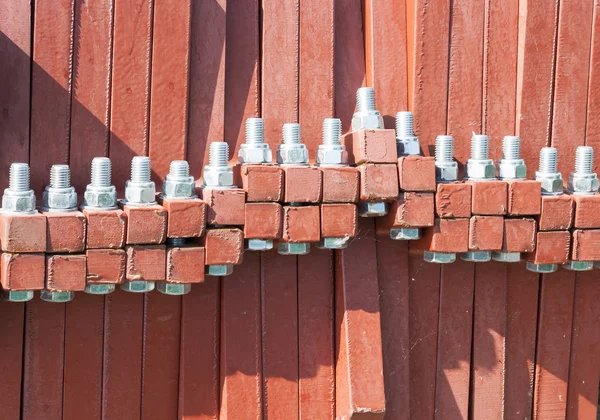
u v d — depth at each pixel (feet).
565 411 10.30
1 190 8.38
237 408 8.96
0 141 8.39
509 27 10.02
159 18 8.84
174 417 9.10
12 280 7.42
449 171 9.09
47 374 8.54
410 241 9.63
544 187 9.29
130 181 8.20
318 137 9.59
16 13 8.41
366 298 9.16
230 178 8.32
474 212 8.80
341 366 9.19
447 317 9.89
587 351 10.37
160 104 8.90
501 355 10.01
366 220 9.34
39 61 8.50
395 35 9.74
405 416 9.66
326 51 9.61
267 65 9.43
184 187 8.12
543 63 10.02
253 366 9.06
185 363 8.95
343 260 9.19
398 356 9.64
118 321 8.80
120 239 7.75
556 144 10.13
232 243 8.18
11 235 7.36
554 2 9.98
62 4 8.54
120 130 8.81
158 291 8.92
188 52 8.96
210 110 9.18
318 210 8.46
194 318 9.00
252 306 9.12
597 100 10.21
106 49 8.73
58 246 7.55
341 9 9.96
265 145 8.69
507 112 10.05
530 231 8.96
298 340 9.34
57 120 8.59
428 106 9.72
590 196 9.10
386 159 8.59
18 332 8.39
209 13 9.14
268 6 9.41
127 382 8.87
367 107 9.09
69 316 8.62
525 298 10.16
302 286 9.36
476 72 9.90
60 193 7.85
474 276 9.96
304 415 9.32
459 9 9.81
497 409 9.99
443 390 9.89
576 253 9.13
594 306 10.35
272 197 8.28
